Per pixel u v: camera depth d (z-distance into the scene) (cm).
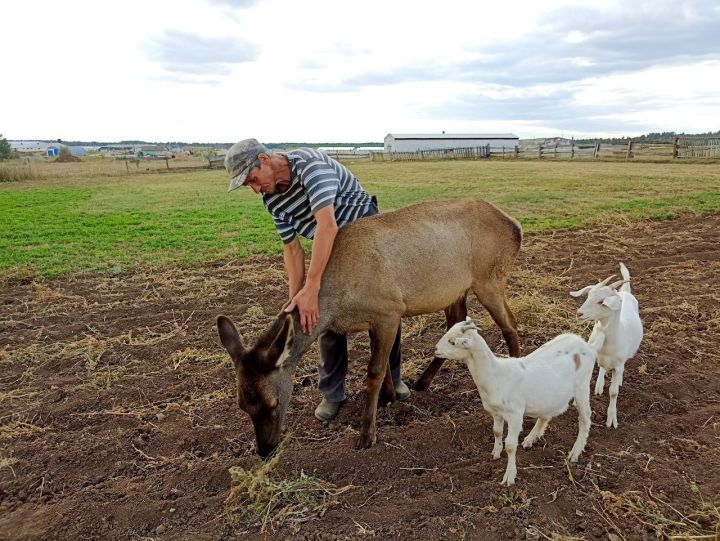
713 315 620
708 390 463
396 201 1675
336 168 433
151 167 4188
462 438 411
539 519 325
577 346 382
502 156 4403
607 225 1177
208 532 326
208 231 1248
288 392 387
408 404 466
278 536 320
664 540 308
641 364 512
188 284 824
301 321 384
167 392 496
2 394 494
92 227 1319
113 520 339
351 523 327
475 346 344
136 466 392
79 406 473
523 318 632
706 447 385
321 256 381
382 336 411
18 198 2008
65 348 589
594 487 352
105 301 757
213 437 424
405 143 6644
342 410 464
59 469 390
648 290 724
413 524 324
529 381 352
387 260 406
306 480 363
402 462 387
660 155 3250
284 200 414
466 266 455
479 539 311
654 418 429
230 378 520
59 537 327
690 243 984
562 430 419
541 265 877
